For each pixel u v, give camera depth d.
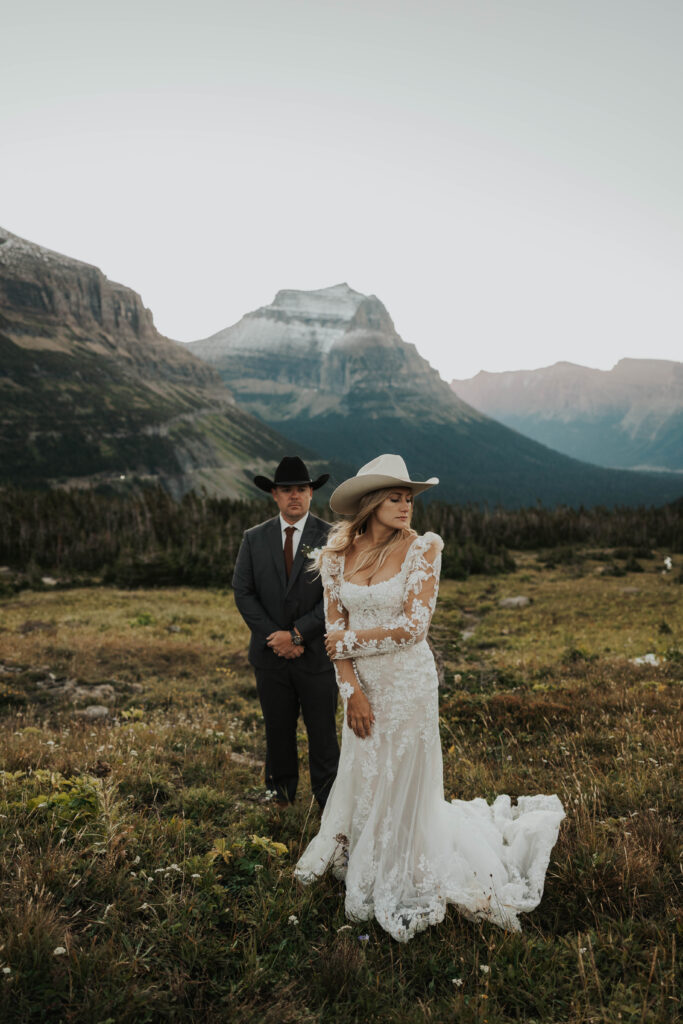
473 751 5.84
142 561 37.59
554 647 19.56
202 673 12.54
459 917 2.94
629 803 4.10
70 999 2.22
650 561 56.22
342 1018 2.32
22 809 3.63
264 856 3.38
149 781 4.70
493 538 67.62
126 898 2.89
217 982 2.47
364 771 3.07
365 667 3.10
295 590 4.22
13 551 48.81
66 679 11.27
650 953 2.61
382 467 3.12
